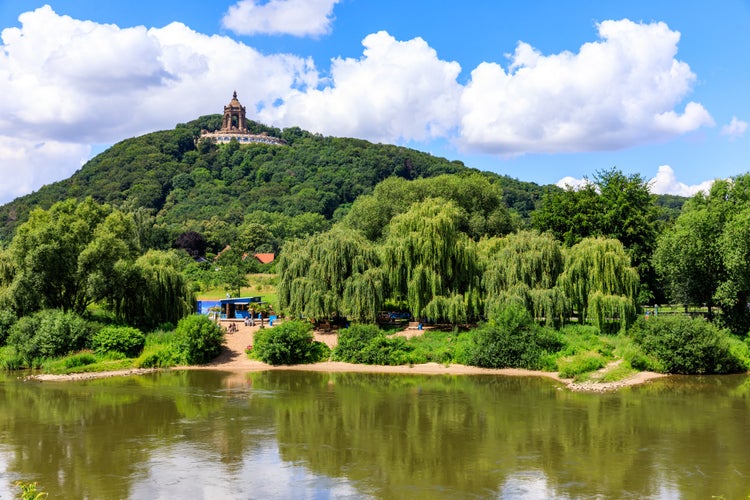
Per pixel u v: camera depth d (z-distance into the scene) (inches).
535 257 2162.9
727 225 2090.3
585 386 1683.1
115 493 928.9
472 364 1975.9
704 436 1204.5
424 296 2180.1
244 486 955.3
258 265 4798.2
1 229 6879.9
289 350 2058.3
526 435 1222.3
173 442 1189.7
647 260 2652.6
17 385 1766.7
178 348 2080.5
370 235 3314.5
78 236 2333.9
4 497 914.1
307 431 1263.5
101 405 1503.4
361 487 948.6
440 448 1141.7
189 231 5851.4
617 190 2800.2
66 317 2111.2
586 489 932.0
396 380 1811.0
